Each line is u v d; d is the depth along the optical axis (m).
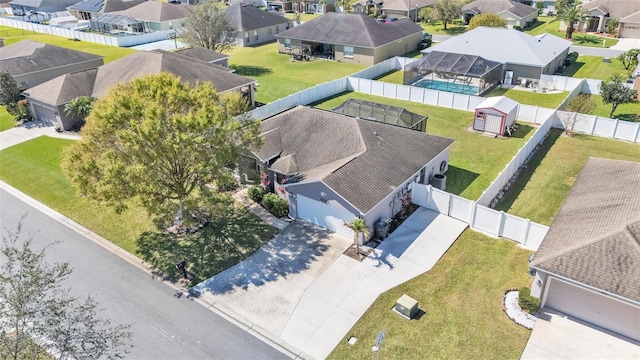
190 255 22.03
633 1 64.88
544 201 25.33
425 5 83.12
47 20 92.50
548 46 48.56
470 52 47.69
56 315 13.77
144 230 24.28
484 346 16.19
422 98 42.50
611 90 34.53
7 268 14.34
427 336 16.73
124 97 21.33
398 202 24.03
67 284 20.33
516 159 27.78
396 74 52.53
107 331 17.38
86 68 50.75
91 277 20.81
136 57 40.75
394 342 16.55
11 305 13.34
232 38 57.31
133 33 76.19
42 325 13.62
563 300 17.19
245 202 26.33
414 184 24.83
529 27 73.62
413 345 16.39
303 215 24.30
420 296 18.67
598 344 16.06
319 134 26.81
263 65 57.56
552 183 27.14
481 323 17.19
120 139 19.45
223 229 23.88
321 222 23.58
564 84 43.78
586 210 19.16
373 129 26.58
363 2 86.44
